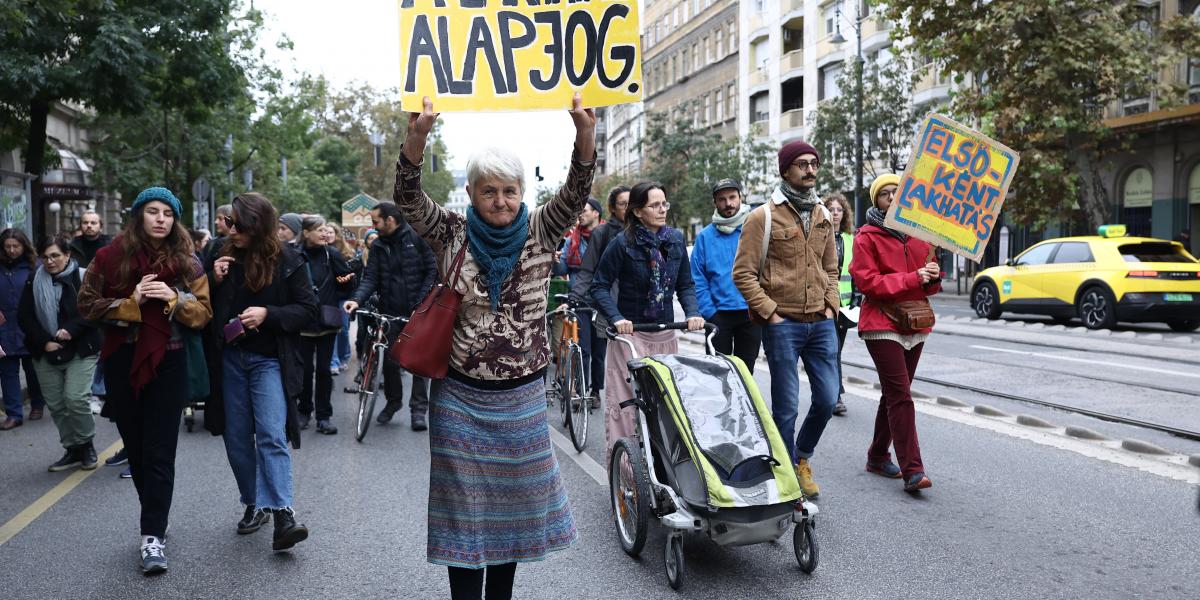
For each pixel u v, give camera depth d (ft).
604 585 14.35
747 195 136.05
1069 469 20.81
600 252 24.22
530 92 10.92
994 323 61.31
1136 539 16.02
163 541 15.42
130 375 15.29
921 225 18.71
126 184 99.14
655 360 16.19
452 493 10.57
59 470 22.81
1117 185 97.45
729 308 20.80
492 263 10.34
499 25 10.88
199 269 15.78
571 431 24.80
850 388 33.47
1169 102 74.02
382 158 201.87
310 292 16.40
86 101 59.72
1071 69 72.69
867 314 19.31
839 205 27.84
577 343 25.11
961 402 28.96
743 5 168.86
